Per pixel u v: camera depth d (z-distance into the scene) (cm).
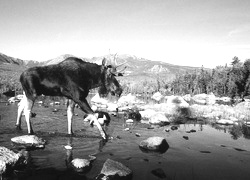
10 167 564
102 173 558
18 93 4506
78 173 570
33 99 957
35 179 531
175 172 613
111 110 2103
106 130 1129
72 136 946
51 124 1189
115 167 581
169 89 14200
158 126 1334
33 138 786
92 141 884
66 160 657
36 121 1253
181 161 704
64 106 2247
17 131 973
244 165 688
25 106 960
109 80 1035
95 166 622
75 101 973
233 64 11331
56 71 962
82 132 1035
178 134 1116
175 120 1622
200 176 591
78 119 1405
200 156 763
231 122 1541
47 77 953
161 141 835
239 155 794
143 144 836
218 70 12069
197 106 2642
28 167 597
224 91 9944
